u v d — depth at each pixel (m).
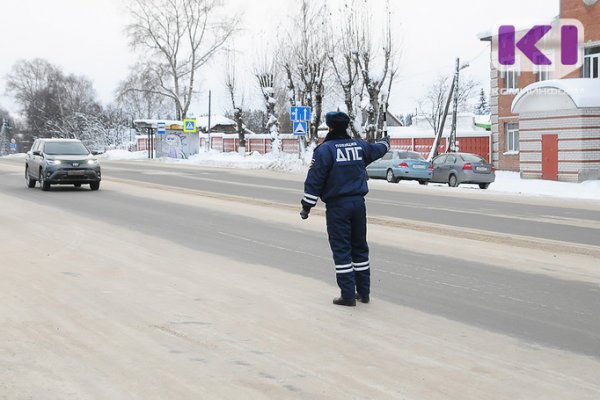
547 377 5.07
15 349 5.65
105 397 4.61
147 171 37.06
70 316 6.73
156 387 4.79
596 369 5.28
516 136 39.41
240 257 10.38
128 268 9.36
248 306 7.22
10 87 113.19
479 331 6.35
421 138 44.34
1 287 8.07
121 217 15.45
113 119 106.25
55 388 4.77
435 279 8.79
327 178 7.31
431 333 6.26
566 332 6.34
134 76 69.00
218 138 68.94
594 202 20.83
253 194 21.81
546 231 13.52
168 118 98.44
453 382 4.94
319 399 4.58
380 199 20.91
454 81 36.53
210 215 15.88
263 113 83.62
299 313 6.95
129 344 5.80
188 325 6.43
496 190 26.36
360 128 45.03
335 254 7.33
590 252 10.89
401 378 5.01
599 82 31.25
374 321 6.68
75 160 22.66
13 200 19.47
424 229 13.65
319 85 49.31
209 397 4.61
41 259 10.01
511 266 9.67
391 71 44.00
